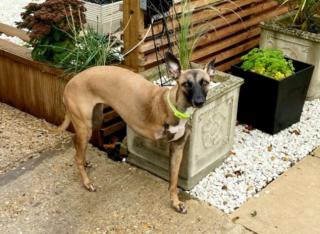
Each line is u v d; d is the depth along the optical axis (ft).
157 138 4.74
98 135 5.97
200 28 6.44
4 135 6.25
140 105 4.69
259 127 6.44
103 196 5.17
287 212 5.00
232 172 5.61
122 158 5.86
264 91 6.14
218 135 5.49
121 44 6.79
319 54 6.80
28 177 5.45
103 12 7.97
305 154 5.99
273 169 5.66
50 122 6.56
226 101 5.40
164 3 5.70
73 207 5.00
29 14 6.20
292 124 6.61
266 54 6.35
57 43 6.05
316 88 7.14
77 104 4.93
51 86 6.23
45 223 4.77
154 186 5.35
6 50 6.55
